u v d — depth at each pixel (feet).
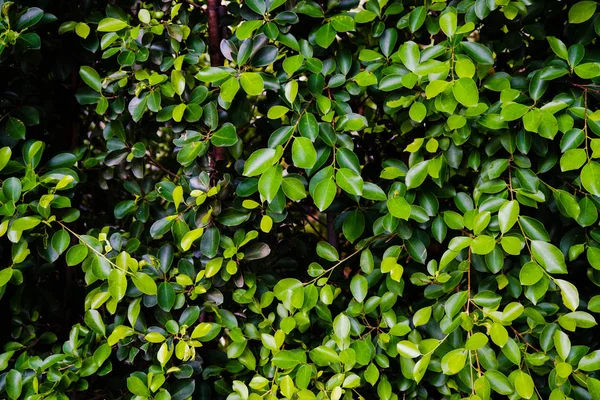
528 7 4.37
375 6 4.40
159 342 4.49
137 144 4.79
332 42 4.49
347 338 4.07
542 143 4.00
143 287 4.07
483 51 3.84
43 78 5.23
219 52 5.00
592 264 3.82
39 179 4.15
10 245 4.98
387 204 3.89
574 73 4.09
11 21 4.22
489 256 3.94
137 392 4.19
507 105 3.75
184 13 4.99
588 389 3.72
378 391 4.25
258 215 4.79
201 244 4.35
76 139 5.67
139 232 4.93
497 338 3.66
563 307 4.42
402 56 3.89
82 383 4.45
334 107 4.32
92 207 6.36
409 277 4.66
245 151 5.08
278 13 4.18
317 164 3.99
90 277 4.25
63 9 4.93
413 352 3.93
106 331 4.65
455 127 3.75
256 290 4.74
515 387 3.72
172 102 5.27
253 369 4.45
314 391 4.49
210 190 4.19
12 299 4.85
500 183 3.98
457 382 4.23
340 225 4.62
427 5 4.36
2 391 4.42
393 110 4.27
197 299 4.92
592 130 3.66
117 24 4.33
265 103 4.85
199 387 4.75
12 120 4.56
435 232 4.18
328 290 4.19
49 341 5.04
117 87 4.66
